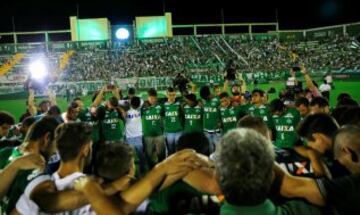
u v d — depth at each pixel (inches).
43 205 104.7
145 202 115.7
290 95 514.6
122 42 2102.6
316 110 307.1
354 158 97.7
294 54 517.0
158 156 436.5
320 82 1509.6
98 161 110.9
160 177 92.8
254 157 71.1
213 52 2063.2
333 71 1662.2
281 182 91.0
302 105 368.8
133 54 2004.2
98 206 91.4
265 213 72.4
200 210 99.4
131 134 436.1
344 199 85.2
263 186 70.9
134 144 434.9
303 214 82.7
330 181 88.9
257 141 74.0
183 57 1984.5
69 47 2068.2
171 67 1854.1
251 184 69.7
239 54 2048.5
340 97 365.4
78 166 119.4
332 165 122.0
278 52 2046.0
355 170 98.3
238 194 70.8
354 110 171.3
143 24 2170.3
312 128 129.4
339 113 199.8
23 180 115.0
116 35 2180.1
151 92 447.2
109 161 108.2
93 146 219.5
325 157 126.7
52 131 136.6
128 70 1813.5
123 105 450.9
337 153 102.6
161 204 114.9
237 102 469.7
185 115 457.1
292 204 84.3
